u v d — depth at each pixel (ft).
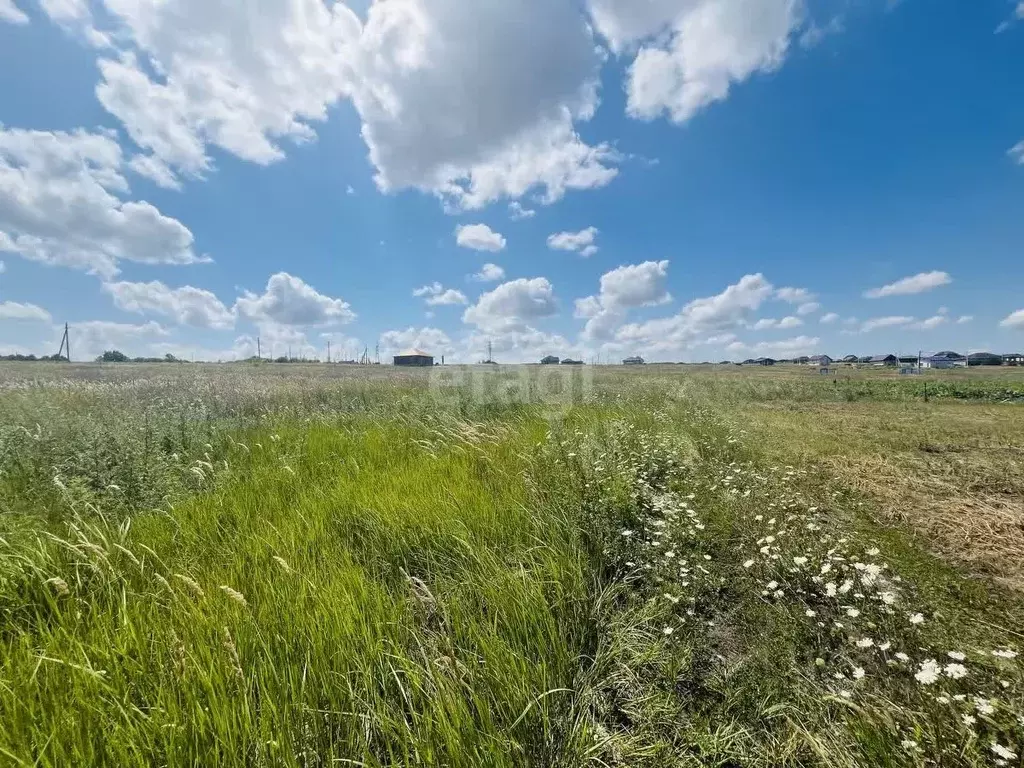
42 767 4.52
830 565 9.59
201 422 22.89
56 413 23.06
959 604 8.84
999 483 18.31
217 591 7.73
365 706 5.80
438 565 9.77
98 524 10.58
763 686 6.73
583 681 6.79
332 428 24.64
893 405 50.24
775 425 33.17
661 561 10.13
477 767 4.86
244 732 5.01
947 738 5.33
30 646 6.60
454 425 23.49
